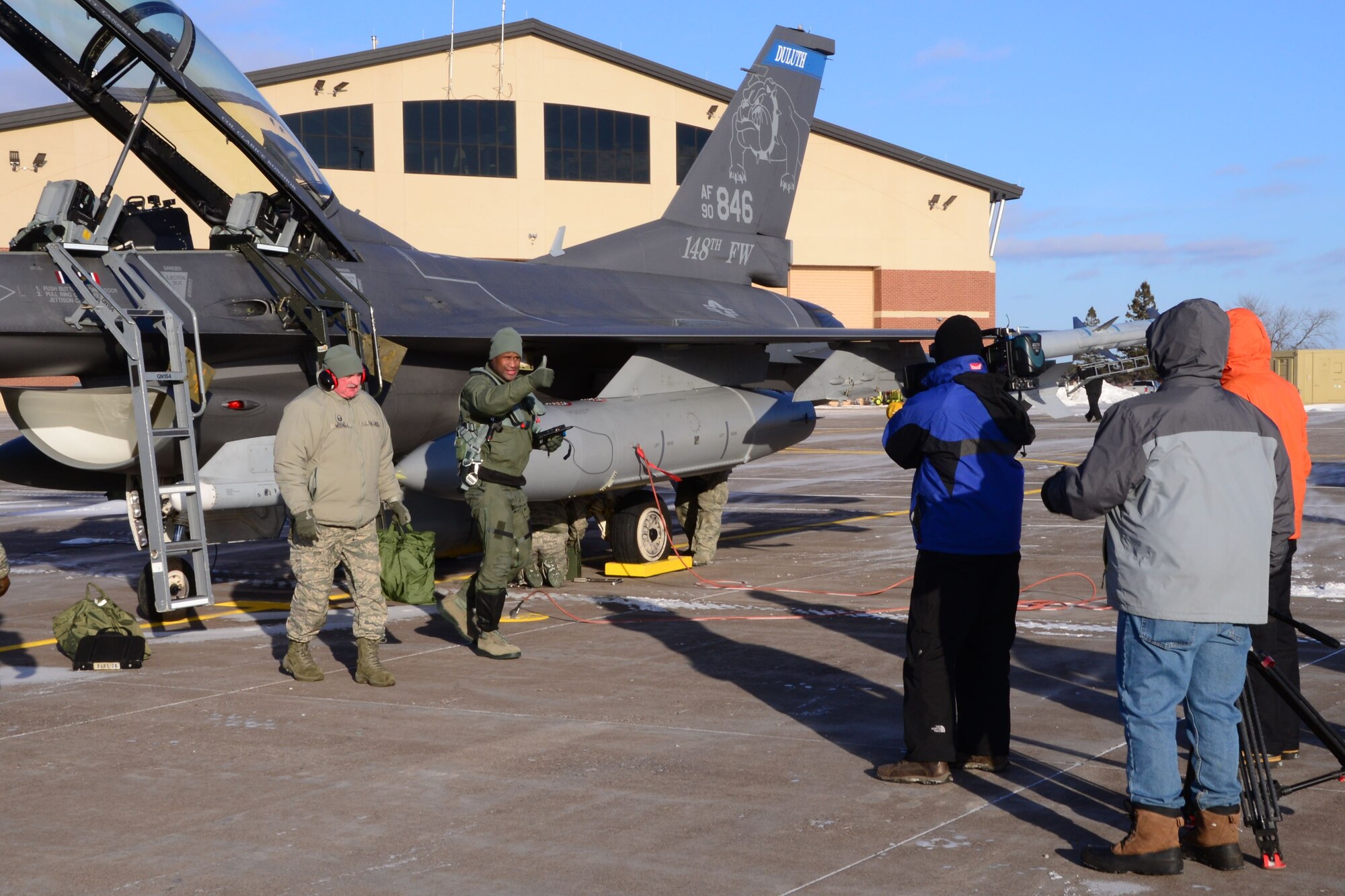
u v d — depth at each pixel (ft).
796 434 36.11
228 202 27.20
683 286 41.60
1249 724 12.11
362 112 134.41
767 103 45.27
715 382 35.12
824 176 156.56
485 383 21.83
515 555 22.16
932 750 14.30
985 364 14.97
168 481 26.00
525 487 27.86
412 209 136.77
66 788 14.66
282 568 35.06
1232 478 11.36
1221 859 11.81
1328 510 45.01
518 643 23.67
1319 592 27.86
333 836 12.89
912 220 159.74
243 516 27.45
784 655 22.09
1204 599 11.29
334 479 19.81
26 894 11.39
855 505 49.88
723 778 14.82
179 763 15.69
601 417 30.42
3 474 28.02
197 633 25.20
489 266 35.19
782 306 44.86
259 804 13.99
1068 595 28.17
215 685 20.29
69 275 23.07
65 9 23.36
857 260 158.40
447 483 28.17
